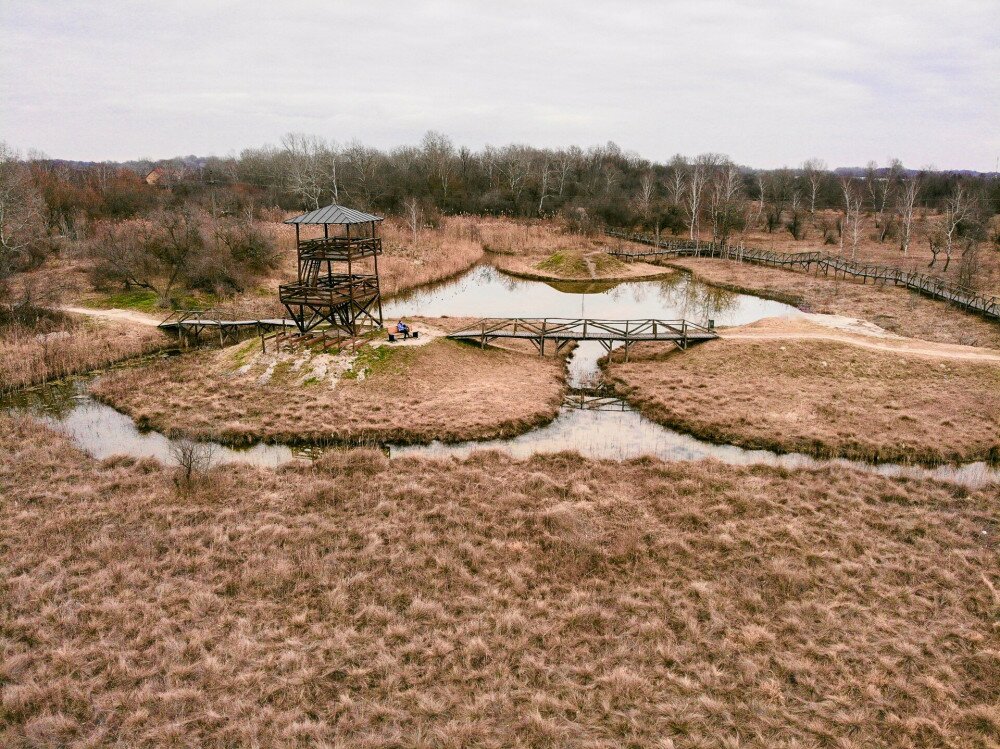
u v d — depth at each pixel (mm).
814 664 13641
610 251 74188
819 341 33188
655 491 20766
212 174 112500
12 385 30188
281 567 16531
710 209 87000
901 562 16984
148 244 48375
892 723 12047
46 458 22312
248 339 36250
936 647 14070
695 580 16422
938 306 43969
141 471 21734
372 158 109750
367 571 16734
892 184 109125
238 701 12477
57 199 65188
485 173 113688
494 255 72938
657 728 12102
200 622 14734
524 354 34656
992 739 11711
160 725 12008
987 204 83625
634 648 14203
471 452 23453
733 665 13711
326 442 24766
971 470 22453
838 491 20641
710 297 52594
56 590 15602
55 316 38406
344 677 13328
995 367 29969
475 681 13203
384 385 28844
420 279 56438
